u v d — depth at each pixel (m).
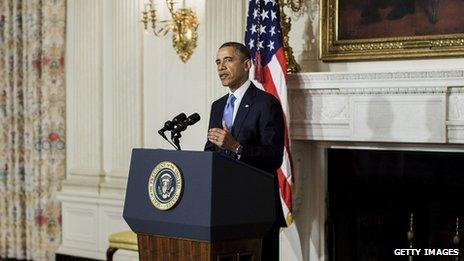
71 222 8.48
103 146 8.30
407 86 5.86
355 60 6.41
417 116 5.88
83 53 8.38
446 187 6.16
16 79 8.74
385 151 6.45
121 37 8.03
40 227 8.69
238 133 4.35
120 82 8.05
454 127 5.75
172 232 3.66
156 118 7.86
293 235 6.82
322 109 6.30
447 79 5.70
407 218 6.41
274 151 4.20
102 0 8.27
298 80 6.30
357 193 6.61
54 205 8.63
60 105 8.58
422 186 6.28
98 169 8.27
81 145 8.44
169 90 7.74
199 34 7.48
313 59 6.65
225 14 7.02
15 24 8.71
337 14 6.48
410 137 5.91
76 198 8.36
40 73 8.66
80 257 8.37
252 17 6.33
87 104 8.36
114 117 8.12
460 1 5.92
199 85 7.48
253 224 3.72
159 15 7.80
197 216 3.51
